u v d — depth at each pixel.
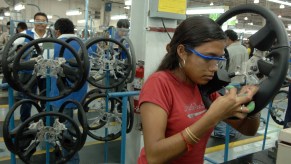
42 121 2.30
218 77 0.83
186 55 0.81
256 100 0.71
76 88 2.18
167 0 2.46
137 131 2.83
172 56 0.89
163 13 2.46
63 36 2.87
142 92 0.89
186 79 0.91
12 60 2.11
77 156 2.79
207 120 0.70
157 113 0.83
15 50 2.25
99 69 2.75
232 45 3.45
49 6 16.58
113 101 2.95
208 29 0.77
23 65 2.08
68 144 2.39
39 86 2.90
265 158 1.58
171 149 0.74
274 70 0.69
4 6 14.39
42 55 2.29
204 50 0.77
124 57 2.86
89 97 2.96
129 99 2.69
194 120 0.89
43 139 2.34
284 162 0.97
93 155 3.39
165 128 0.85
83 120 2.38
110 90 2.92
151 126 0.81
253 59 0.78
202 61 0.78
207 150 3.79
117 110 2.98
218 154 3.75
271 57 0.73
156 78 0.89
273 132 4.68
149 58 2.54
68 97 2.69
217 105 0.69
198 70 0.80
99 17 17.94
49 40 2.04
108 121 2.97
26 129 2.25
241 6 0.81
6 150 3.38
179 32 0.83
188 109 0.89
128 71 2.69
